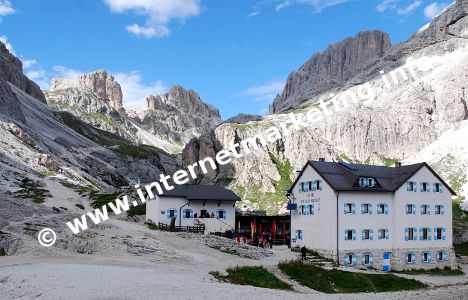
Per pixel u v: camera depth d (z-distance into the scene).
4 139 144.12
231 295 30.62
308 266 47.44
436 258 67.69
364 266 62.28
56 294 28.55
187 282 34.09
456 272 67.44
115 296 27.98
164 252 51.78
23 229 53.06
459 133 198.62
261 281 40.50
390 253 64.62
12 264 40.28
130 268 40.44
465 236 109.25
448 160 171.75
